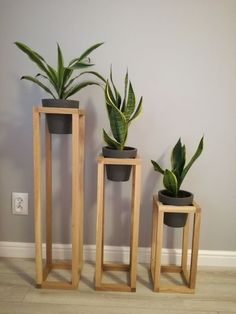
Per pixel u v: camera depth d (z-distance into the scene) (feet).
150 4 4.10
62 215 4.59
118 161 3.53
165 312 3.41
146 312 3.40
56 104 3.45
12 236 4.66
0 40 4.20
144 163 4.45
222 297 3.74
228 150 4.39
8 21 4.16
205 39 4.15
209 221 4.58
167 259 4.64
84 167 4.36
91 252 4.64
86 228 4.61
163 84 4.26
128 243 4.64
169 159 4.43
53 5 4.12
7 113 4.38
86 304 3.51
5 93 4.33
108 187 4.50
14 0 4.12
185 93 4.28
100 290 3.78
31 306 3.43
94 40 4.19
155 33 4.16
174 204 3.63
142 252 4.62
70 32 4.18
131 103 3.56
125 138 3.63
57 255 4.66
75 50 4.21
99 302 3.55
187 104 4.30
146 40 4.17
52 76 3.49
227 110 4.30
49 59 4.23
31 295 3.64
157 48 4.19
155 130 4.37
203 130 4.35
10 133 4.43
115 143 3.62
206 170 4.45
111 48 4.19
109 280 4.03
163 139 4.39
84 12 4.13
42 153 4.44
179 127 4.36
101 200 3.62
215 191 4.50
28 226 4.64
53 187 4.53
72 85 4.23
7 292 3.69
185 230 4.18
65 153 4.44
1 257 4.65
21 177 4.54
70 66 3.51
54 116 3.56
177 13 4.11
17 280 3.98
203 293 3.81
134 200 3.62
